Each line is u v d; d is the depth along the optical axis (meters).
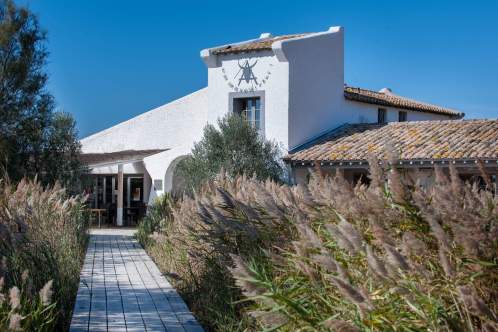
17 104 23.50
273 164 22.77
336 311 4.39
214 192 11.91
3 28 23.02
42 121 23.97
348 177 22.38
